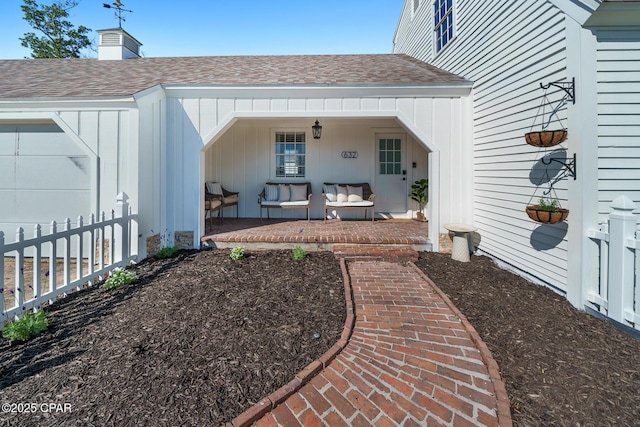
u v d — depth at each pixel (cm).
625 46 291
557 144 315
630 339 250
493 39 446
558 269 336
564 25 313
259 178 779
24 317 244
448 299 326
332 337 250
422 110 510
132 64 708
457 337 258
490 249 468
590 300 295
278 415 173
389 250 481
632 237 256
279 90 504
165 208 513
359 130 775
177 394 182
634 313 250
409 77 538
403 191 786
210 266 421
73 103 442
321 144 776
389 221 720
